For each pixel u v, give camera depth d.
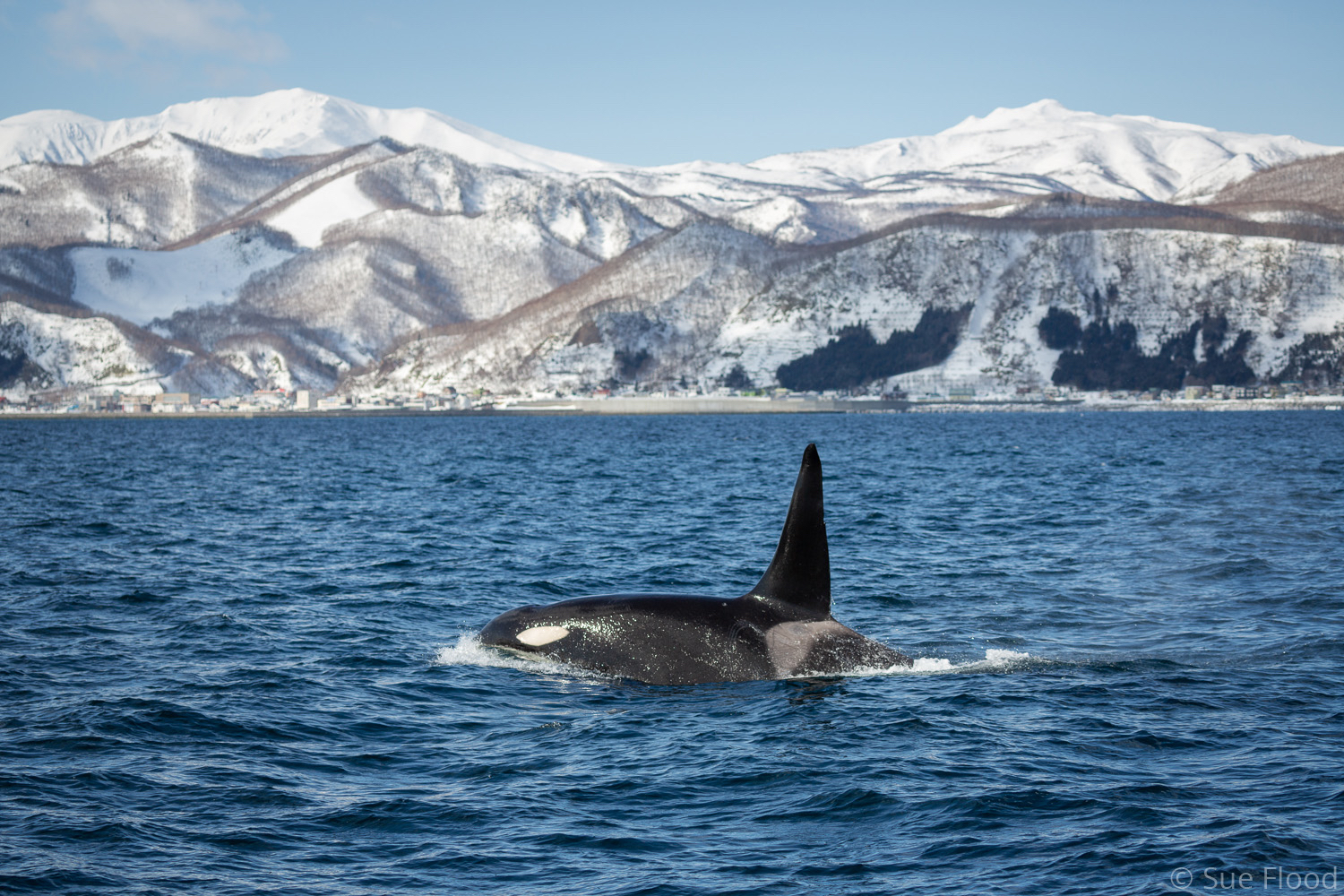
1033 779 19.97
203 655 29.92
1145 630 32.75
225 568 46.09
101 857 16.69
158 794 19.39
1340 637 31.20
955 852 17.03
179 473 116.50
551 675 27.05
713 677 25.95
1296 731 22.47
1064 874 16.17
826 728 22.78
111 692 25.92
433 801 19.22
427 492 88.75
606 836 17.77
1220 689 25.81
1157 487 85.19
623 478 105.06
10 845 17.05
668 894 15.71
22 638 32.03
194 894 15.59
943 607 36.56
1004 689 25.83
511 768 20.83
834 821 18.31
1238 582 40.59
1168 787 19.45
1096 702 24.78
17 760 21.00
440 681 26.73
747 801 19.19
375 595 39.62
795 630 26.97
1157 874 16.02
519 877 16.28
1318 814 18.02
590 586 41.75
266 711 24.30
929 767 20.61
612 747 21.88
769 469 119.69
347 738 22.56
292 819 18.38
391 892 15.78
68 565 46.50
